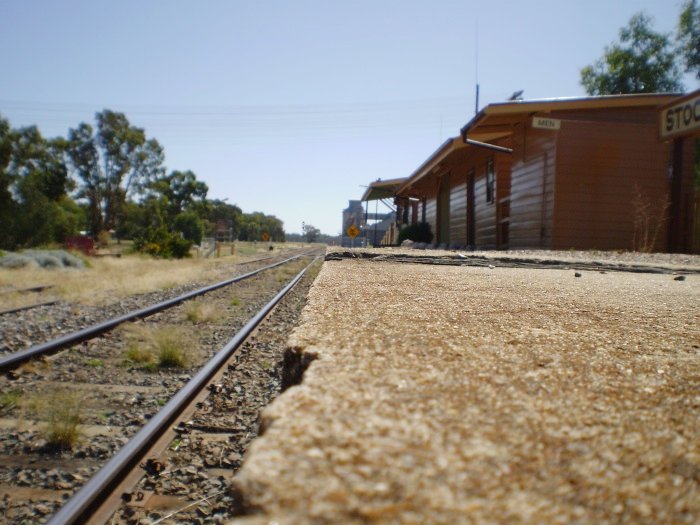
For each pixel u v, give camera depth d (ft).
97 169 235.81
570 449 3.75
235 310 34.68
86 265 78.48
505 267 29.91
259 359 19.94
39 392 15.38
